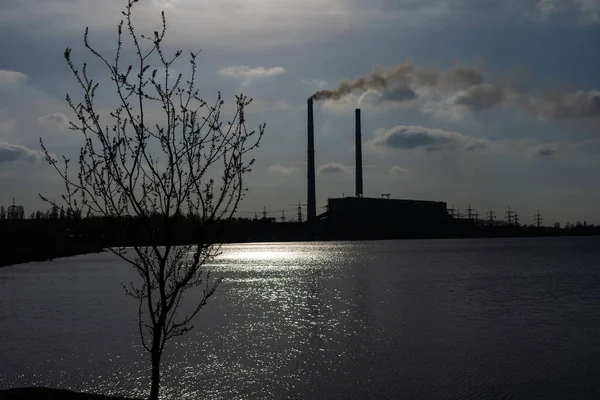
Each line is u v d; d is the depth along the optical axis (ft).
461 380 74.08
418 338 100.99
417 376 75.87
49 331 108.78
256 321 120.26
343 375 76.79
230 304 151.02
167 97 33.17
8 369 79.92
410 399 66.49
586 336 102.32
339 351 90.74
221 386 72.08
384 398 67.10
